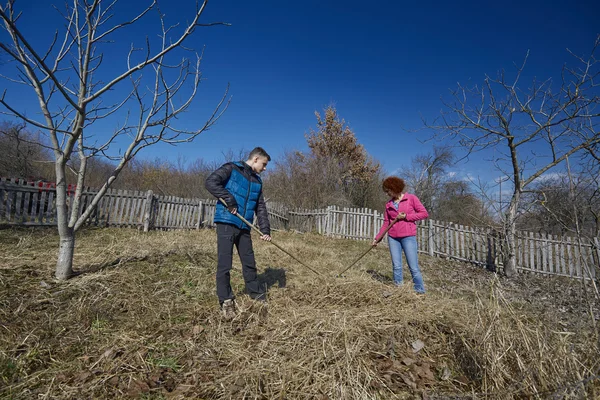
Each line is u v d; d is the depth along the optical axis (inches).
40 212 270.7
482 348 88.1
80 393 76.2
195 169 813.2
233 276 174.6
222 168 126.4
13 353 89.0
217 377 83.1
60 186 136.6
